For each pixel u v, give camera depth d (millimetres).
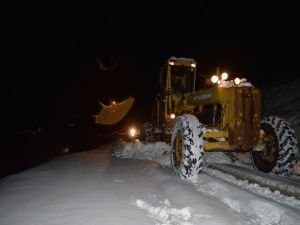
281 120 6527
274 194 5113
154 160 8391
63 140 18672
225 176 6332
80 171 6797
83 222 3898
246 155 8297
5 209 4391
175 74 10109
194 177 6008
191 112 8445
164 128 9938
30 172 6645
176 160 6457
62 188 5340
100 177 6234
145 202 4543
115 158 8828
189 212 4207
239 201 4613
